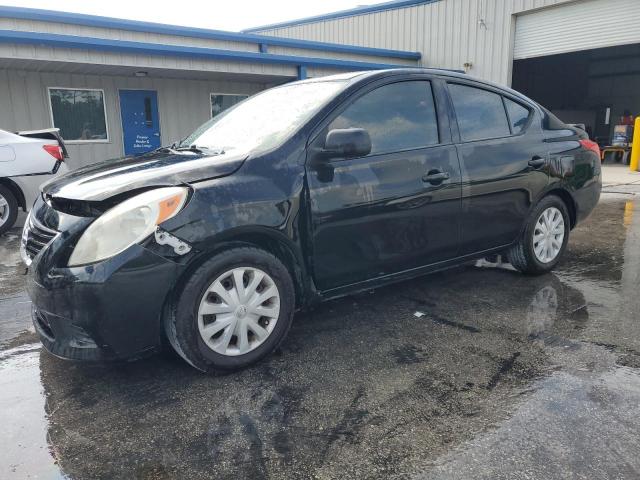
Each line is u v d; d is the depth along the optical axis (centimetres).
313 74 1299
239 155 297
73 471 213
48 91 1089
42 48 920
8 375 297
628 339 324
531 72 2311
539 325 348
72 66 1011
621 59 2323
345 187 314
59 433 240
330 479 205
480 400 258
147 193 262
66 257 256
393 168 335
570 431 230
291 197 295
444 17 1554
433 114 366
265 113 357
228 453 222
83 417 252
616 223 699
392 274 351
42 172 695
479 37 1484
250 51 1279
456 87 385
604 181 1151
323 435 233
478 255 401
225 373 289
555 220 452
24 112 1070
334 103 323
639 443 221
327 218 309
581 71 2472
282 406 257
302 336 340
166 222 257
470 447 222
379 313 376
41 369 304
